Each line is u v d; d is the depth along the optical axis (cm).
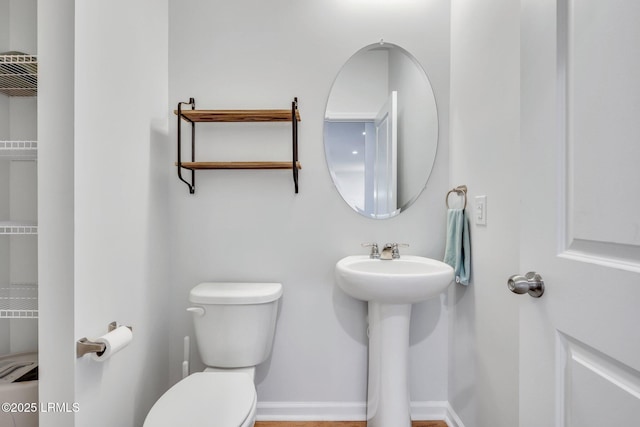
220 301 148
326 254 173
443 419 174
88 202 109
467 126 154
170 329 173
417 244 174
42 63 101
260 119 168
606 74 61
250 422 111
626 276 56
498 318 127
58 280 101
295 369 173
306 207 173
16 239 136
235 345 149
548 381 75
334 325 174
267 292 154
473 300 148
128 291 134
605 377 60
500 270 126
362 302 174
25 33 137
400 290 132
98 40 114
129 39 134
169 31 172
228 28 172
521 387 84
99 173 115
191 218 173
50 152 101
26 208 137
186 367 150
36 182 137
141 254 145
